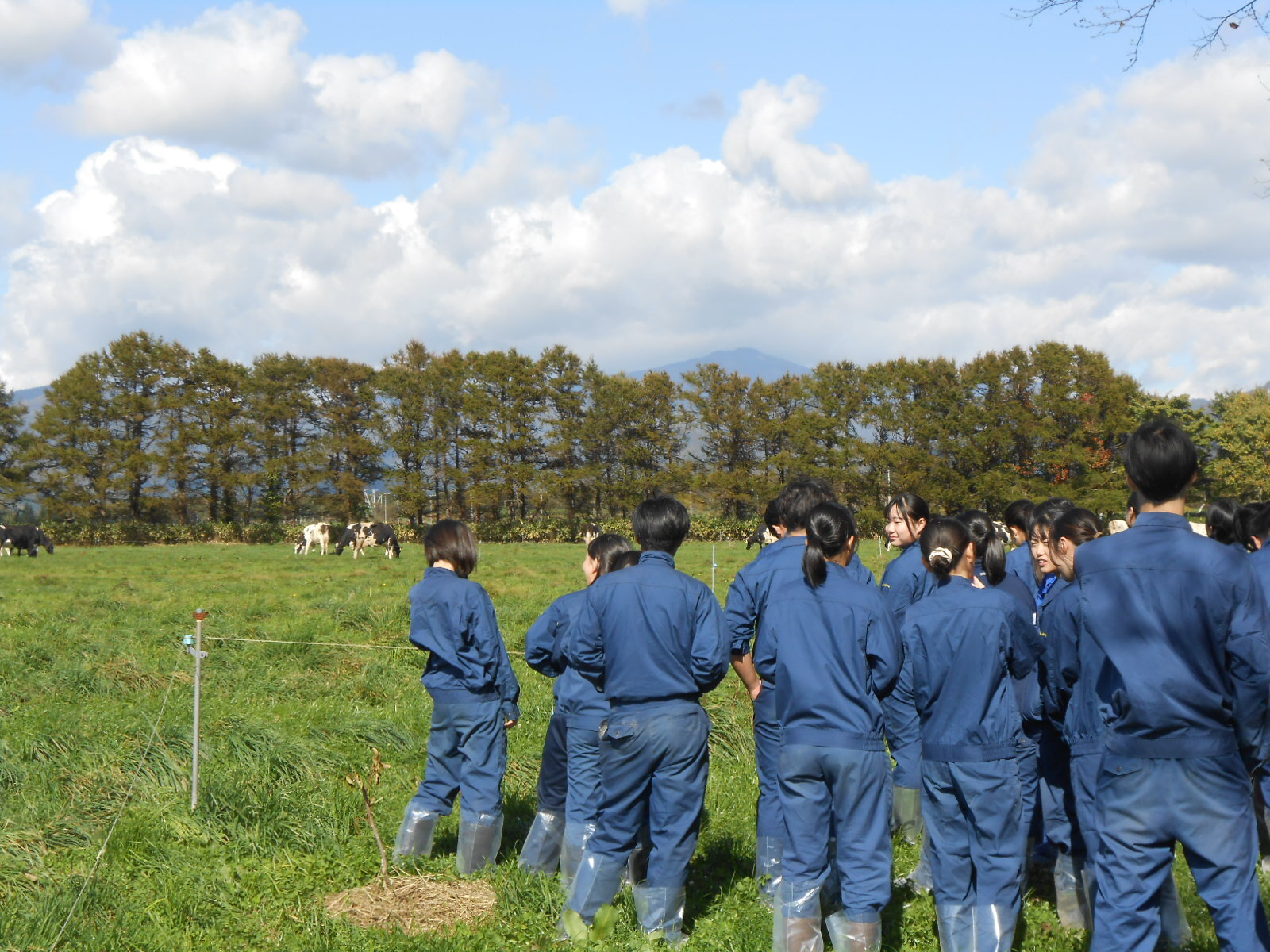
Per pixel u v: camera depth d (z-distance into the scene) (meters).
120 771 6.84
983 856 4.53
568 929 4.72
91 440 56.81
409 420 63.56
